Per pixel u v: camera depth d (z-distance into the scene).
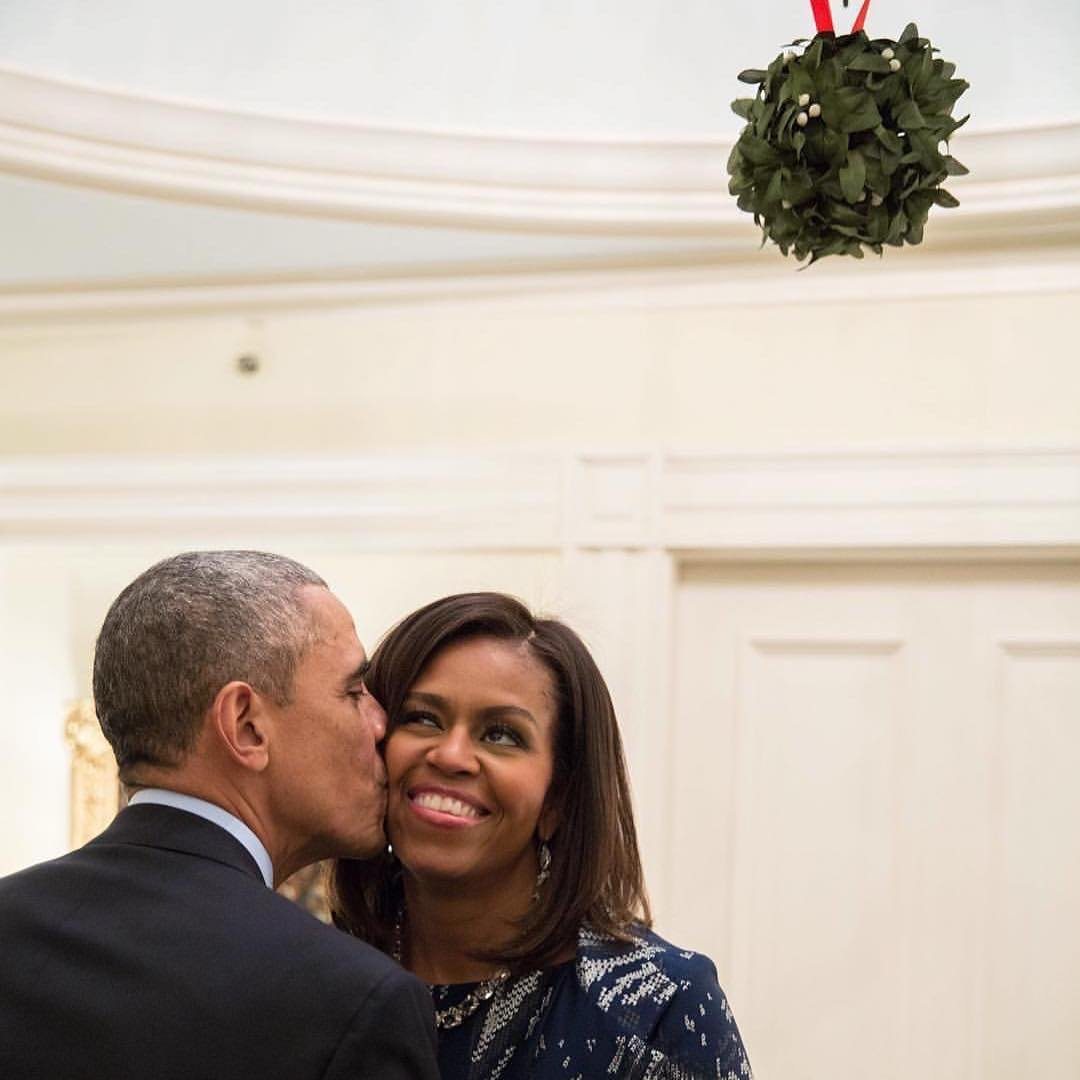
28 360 9.41
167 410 9.18
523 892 4.40
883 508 8.12
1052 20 7.55
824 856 8.38
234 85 8.00
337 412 8.94
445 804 4.29
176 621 3.87
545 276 8.67
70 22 7.68
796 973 8.34
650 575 8.41
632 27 7.98
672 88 8.00
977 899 8.12
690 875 8.51
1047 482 7.90
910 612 8.39
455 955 4.43
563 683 4.42
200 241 8.45
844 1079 8.20
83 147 7.57
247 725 3.87
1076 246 8.00
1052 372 8.00
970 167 7.67
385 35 8.02
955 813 8.20
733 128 7.96
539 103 8.12
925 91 4.48
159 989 3.51
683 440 8.48
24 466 9.32
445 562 12.20
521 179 7.98
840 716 8.43
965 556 8.17
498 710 4.30
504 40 8.05
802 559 8.46
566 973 4.30
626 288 8.60
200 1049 3.45
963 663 8.28
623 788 4.51
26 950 3.62
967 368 8.12
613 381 8.60
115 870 3.74
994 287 8.10
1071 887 8.01
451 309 8.83
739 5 7.86
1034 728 8.15
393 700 4.38
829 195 4.48
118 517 9.18
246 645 3.87
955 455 8.04
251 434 9.05
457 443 8.77
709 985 4.23
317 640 3.98
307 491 8.93
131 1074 3.44
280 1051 3.44
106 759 11.58
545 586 8.76
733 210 7.95
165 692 3.85
